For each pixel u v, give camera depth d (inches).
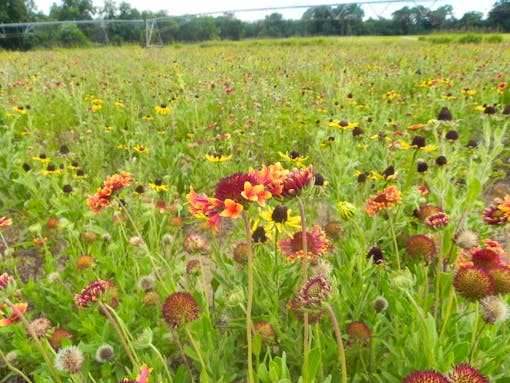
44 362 94.9
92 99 342.3
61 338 95.0
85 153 234.2
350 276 91.8
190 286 106.3
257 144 241.3
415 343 76.0
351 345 90.1
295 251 88.4
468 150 163.9
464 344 69.4
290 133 257.6
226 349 94.6
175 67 551.2
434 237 110.5
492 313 62.8
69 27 1720.0
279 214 84.8
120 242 132.0
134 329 102.0
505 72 431.8
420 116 268.1
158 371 83.8
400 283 71.2
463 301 91.7
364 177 150.6
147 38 1475.1
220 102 323.9
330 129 229.5
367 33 1599.4
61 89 350.0
